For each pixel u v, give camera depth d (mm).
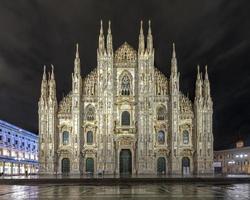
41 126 118562
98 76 121688
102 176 102500
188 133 120688
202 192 53812
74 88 120062
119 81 122938
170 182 83500
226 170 182375
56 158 119750
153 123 120438
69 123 120688
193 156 119875
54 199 43094
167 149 119812
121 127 120500
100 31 122625
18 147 158375
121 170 119938
